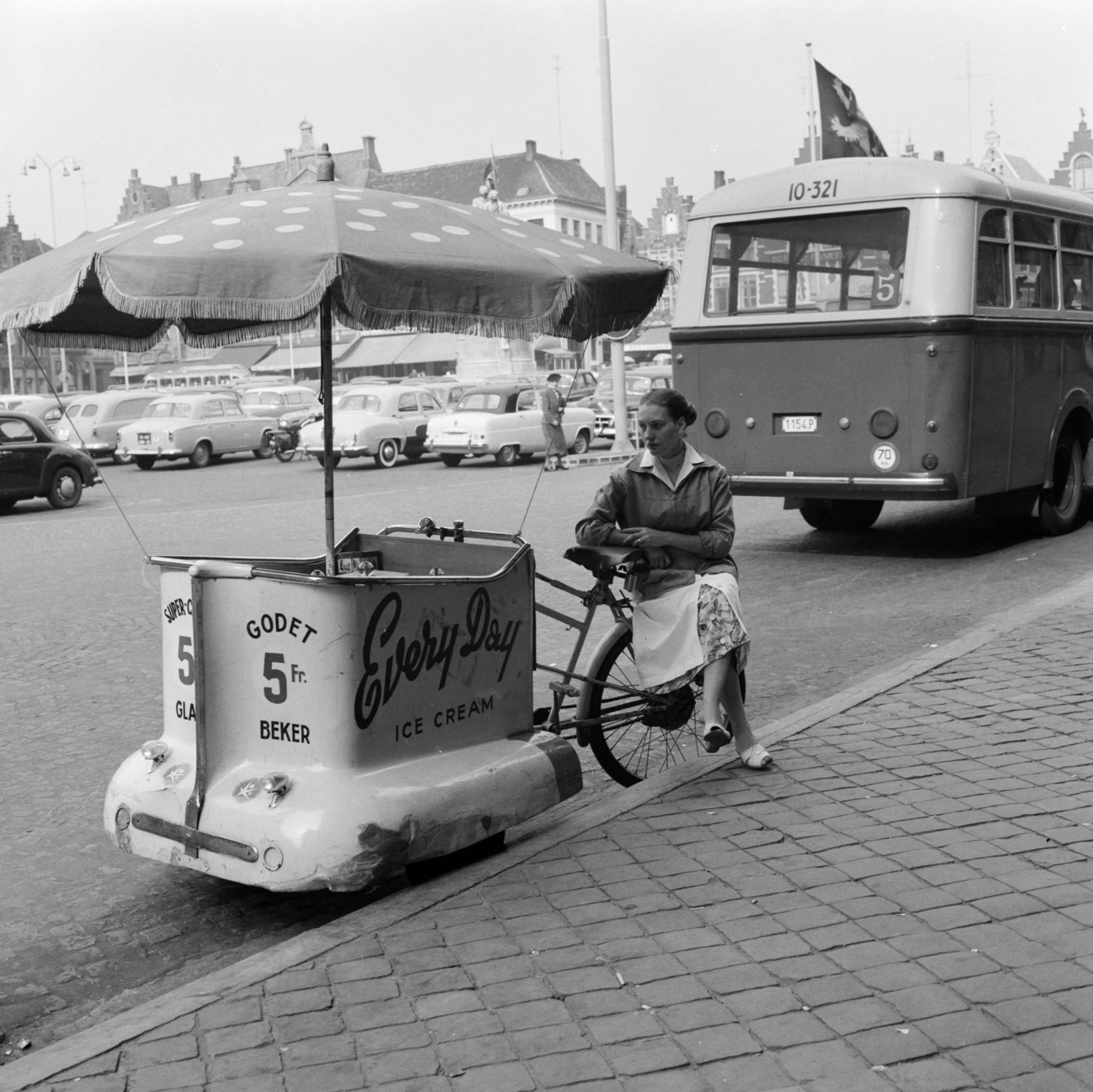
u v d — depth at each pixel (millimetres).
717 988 3365
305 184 4582
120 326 5051
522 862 4301
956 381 10188
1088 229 12211
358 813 4078
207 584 4250
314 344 77000
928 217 10156
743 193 11086
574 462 24688
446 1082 3020
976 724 5621
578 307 4316
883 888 3918
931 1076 2910
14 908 4586
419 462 29281
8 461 19984
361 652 4160
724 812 4672
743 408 11180
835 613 8984
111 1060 3184
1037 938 3523
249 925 4383
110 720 6938
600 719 5125
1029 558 10898
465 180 97938
